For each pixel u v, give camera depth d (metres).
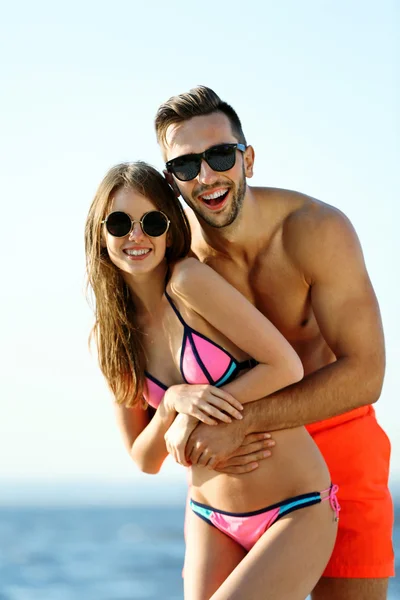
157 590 42.41
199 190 7.36
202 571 7.09
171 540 84.81
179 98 7.48
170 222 7.18
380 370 7.44
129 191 7.06
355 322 7.45
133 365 7.29
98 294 7.34
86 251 7.43
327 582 7.98
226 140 7.35
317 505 6.88
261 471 6.91
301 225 7.56
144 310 7.31
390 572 8.01
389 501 8.09
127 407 7.63
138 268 7.00
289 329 7.86
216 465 7.00
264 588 6.57
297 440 7.02
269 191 7.78
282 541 6.72
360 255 7.63
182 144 7.38
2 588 44.59
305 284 7.64
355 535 7.86
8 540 87.50
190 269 6.96
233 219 7.43
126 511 194.38
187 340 7.04
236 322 6.88
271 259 7.65
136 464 7.60
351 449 7.91
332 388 7.24
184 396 6.98
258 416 6.95
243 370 7.08
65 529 111.88
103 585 44.78
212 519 7.17
